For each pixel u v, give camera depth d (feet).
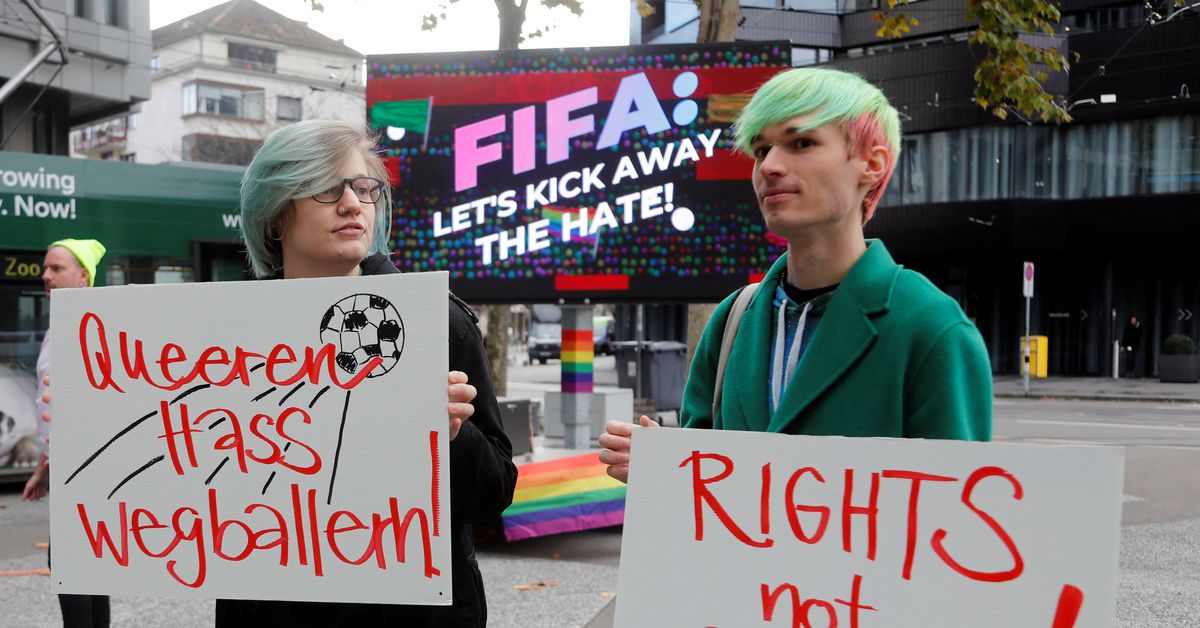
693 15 97.96
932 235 84.12
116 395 6.88
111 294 6.90
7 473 31.17
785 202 6.21
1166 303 78.95
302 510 6.53
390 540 6.40
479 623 7.11
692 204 22.97
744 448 5.72
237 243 35.78
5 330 31.24
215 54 182.91
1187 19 74.02
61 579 6.89
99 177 33.17
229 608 6.91
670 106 22.97
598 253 23.34
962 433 5.89
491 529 22.17
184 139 183.62
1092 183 79.61
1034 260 83.51
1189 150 75.36
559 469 21.98
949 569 5.34
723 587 5.70
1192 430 45.91
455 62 23.75
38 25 75.15
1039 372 81.20
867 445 5.52
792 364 6.53
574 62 23.39
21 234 31.45
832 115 6.08
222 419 6.70
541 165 23.52
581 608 17.26
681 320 115.65
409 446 6.38
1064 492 5.16
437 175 23.82
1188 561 20.57
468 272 23.82
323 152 6.86
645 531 5.83
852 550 5.52
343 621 6.64
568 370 25.12
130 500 6.82
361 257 7.06
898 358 6.07
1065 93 79.25
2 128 76.02
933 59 83.51
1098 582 5.07
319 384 6.55
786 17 89.51
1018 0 32.55
